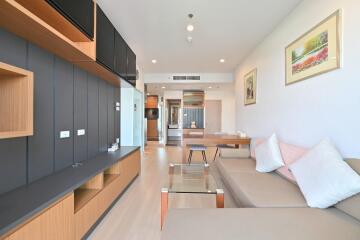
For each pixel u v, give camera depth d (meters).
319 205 1.71
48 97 2.09
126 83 3.84
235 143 4.47
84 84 2.82
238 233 1.33
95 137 3.16
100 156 3.08
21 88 1.41
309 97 2.51
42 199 1.44
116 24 3.32
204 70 6.59
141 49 4.56
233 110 9.40
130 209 2.65
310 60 2.47
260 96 4.12
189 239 1.27
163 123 9.81
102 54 2.54
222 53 4.86
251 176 2.68
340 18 2.00
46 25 1.55
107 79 3.46
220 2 2.71
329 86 2.16
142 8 2.84
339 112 2.03
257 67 4.30
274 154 2.81
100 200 2.29
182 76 6.93
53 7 1.60
